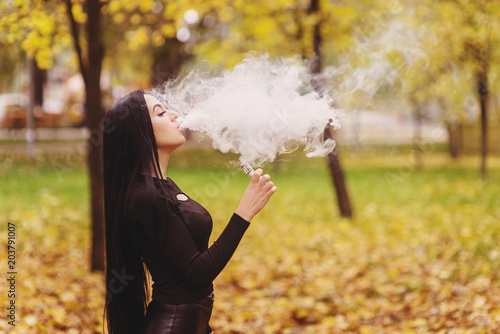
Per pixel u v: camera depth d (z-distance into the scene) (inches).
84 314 185.0
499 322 155.3
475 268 237.1
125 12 351.3
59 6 241.9
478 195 455.8
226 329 189.2
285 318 202.1
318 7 333.4
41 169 571.8
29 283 197.8
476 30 363.9
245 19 343.9
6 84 804.0
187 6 314.5
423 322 179.3
